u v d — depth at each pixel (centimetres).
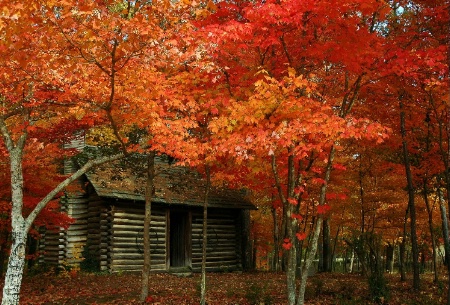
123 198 1703
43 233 1986
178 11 746
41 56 716
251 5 781
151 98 810
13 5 559
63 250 1873
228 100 808
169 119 900
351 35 787
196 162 844
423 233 2677
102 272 1711
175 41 680
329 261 2373
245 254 2252
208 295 1208
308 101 768
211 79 878
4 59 702
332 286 1357
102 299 1145
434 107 1046
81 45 667
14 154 795
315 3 726
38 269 1666
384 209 2030
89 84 791
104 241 1753
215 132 799
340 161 1559
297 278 1680
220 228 2180
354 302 1059
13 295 725
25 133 816
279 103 752
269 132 768
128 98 788
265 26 770
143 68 755
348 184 1852
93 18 607
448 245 1524
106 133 1645
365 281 1543
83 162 1694
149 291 1277
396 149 1490
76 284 1419
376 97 1147
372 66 889
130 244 1798
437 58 815
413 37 973
